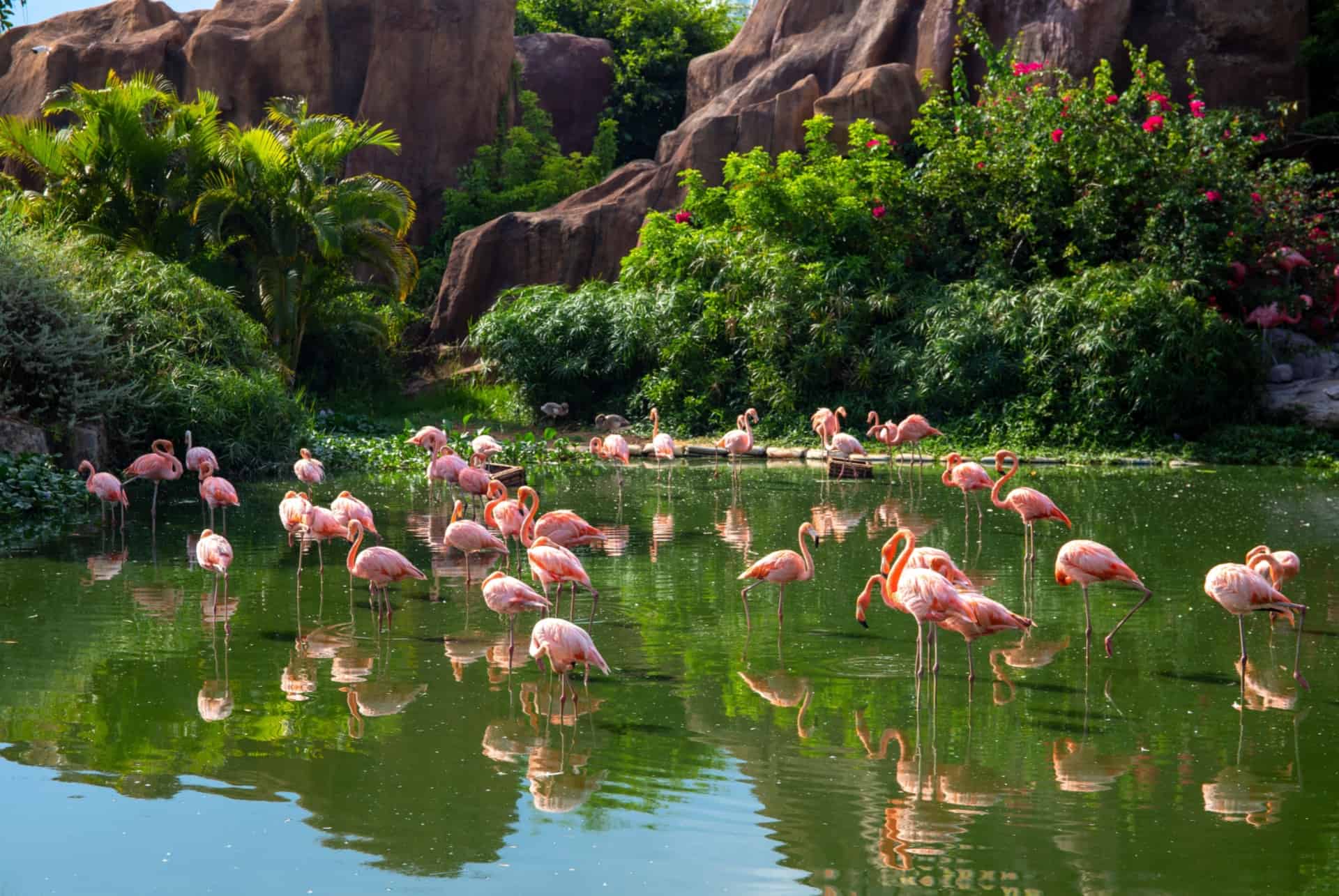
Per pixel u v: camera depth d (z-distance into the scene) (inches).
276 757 247.0
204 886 190.9
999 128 924.6
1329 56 956.0
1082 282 805.2
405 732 262.1
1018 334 796.6
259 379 719.7
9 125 860.0
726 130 1080.2
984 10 1045.8
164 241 879.1
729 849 204.2
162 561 442.9
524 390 971.3
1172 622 354.3
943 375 818.8
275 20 1240.8
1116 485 637.9
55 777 235.5
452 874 194.9
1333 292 843.4
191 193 880.3
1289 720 268.5
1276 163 908.6
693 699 285.9
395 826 214.1
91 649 325.1
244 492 631.8
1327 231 865.5
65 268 677.3
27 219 808.3
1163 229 836.0
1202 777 235.8
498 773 238.4
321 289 948.0
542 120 1280.8
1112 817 217.0
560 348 960.9
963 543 477.4
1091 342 765.9
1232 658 318.0
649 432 893.2
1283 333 835.4
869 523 528.4
